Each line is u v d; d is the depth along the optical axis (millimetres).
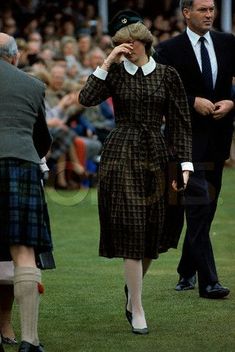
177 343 12320
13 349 12164
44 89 11891
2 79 11719
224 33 15195
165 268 17156
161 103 13008
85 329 13047
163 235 13188
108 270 17047
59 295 15031
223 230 21109
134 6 39719
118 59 12930
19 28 32750
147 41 12938
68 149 26656
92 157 27109
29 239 11391
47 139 12086
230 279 16062
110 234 12984
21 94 11688
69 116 26844
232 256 18203
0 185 11422
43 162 12461
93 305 14391
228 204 24812
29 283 11344
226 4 40688
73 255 18500
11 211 11367
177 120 13125
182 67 14922
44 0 35344
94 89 12930
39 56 27422
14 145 11492
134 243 12797
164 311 13977
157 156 12945
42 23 32688
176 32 36062
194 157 14883
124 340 12484
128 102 12906
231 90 15188
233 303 14461
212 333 12789
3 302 12391
